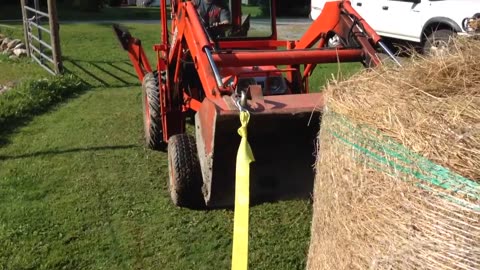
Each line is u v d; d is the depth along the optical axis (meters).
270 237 4.34
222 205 4.21
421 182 1.92
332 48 4.57
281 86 5.02
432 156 1.87
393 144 2.00
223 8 5.31
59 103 8.27
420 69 2.42
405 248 1.98
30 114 7.60
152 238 4.32
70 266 3.94
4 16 19.59
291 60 4.36
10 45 12.45
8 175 5.48
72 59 11.33
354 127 2.20
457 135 1.84
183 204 4.77
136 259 4.03
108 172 5.56
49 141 6.50
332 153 2.39
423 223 1.92
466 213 1.81
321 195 2.55
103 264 3.96
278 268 3.93
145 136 6.41
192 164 4.61
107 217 4.64
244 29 5.41
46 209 4.76
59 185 5.25
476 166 1.78
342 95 2.38
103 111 7.79
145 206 4.84
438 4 10.23
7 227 4.45
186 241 4.28
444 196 1.86
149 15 21.98
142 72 6.93
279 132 3.86
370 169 2.12
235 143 3.86
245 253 2.42
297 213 4.71
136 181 5.36
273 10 5.52
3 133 6.82
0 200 4.94
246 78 4.94
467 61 2.36
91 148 6.24
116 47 12.98
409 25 10.80
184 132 5.79
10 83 9.09
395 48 4.55
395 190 2.01
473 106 1.96
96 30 15.92
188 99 5.43
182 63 5.26
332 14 4.94
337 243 2.35
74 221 4.56
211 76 4.04
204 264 3.98
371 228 2.12
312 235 2.72
